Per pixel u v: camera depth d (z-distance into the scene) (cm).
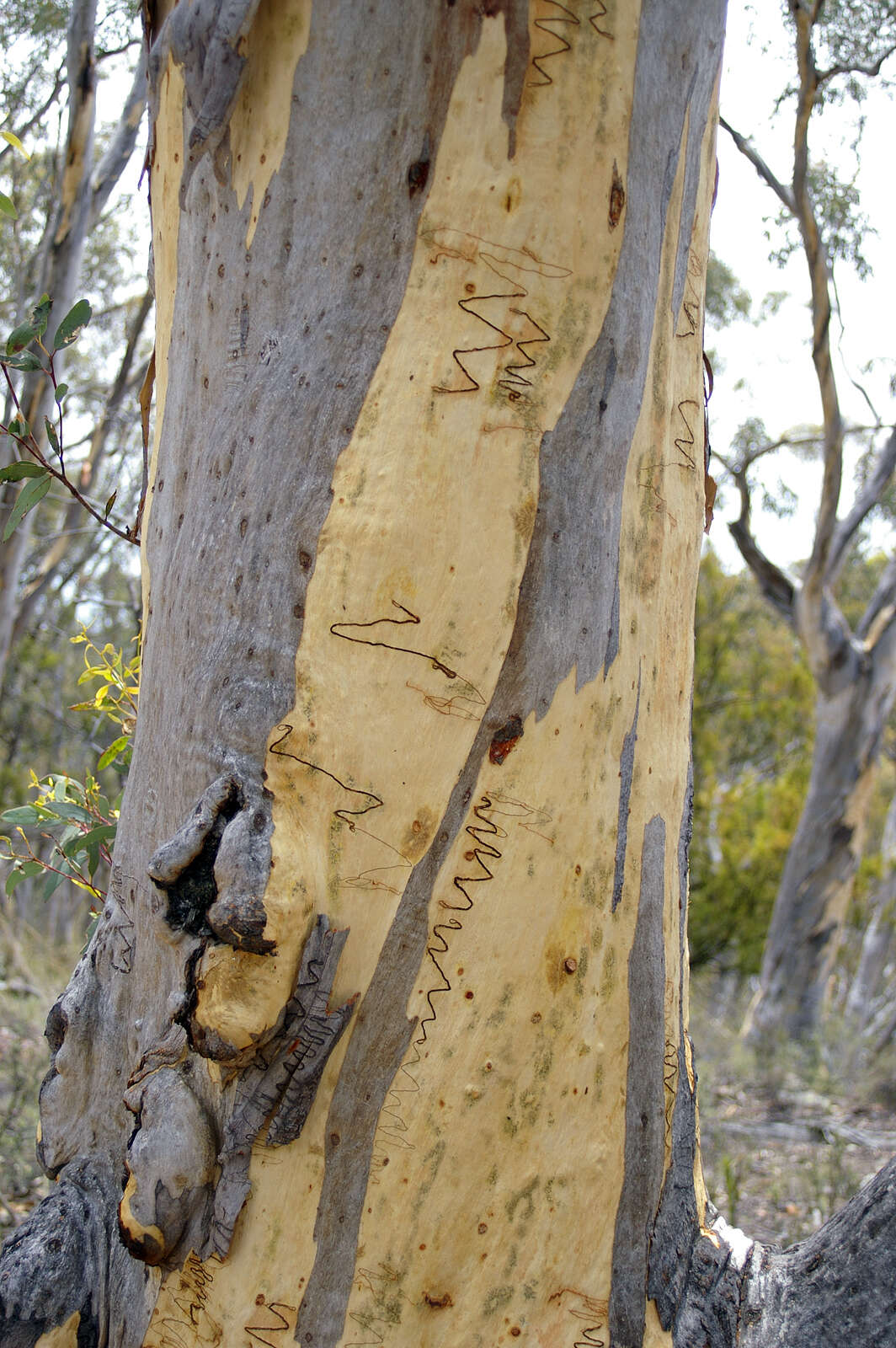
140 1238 159
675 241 182
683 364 191
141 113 739
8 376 223
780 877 1112
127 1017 183
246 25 164
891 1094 753
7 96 739
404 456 160
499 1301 161
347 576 160
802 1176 539
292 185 167
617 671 172
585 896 167
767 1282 173
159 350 202
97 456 916
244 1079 156
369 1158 157
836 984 1552
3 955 853
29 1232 179
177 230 191
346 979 156
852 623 1591
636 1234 172
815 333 891
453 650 159
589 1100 168
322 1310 156
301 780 157
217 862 151
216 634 169
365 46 162
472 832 159
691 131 183
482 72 159
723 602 1227
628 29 166
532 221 161
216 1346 158
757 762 1424
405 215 161
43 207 907
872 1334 155
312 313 166
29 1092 496
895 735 1792
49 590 1204
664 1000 181
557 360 163
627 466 174
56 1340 172
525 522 161
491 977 160
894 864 1338
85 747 1368
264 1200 156
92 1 654
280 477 166
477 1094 159
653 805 181
